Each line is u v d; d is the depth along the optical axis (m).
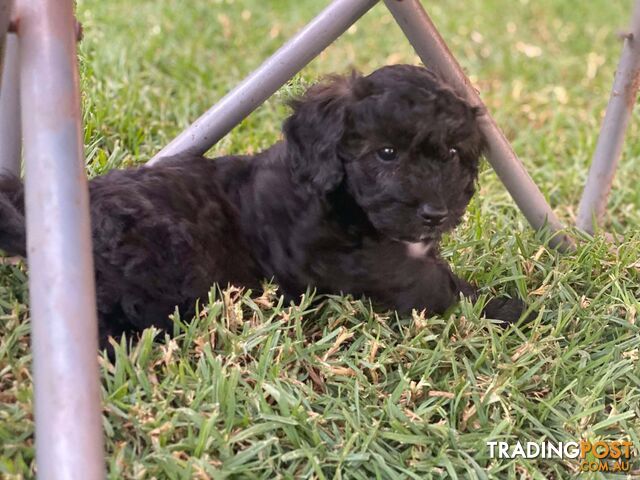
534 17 2.25
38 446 0.95
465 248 1.27
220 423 1.05
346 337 1.12
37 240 0.98
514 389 1.10
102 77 1.55
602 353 1.16
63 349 0.96
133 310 1.11
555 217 1.31
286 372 1.09
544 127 1.66
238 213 1.16
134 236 1.10
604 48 2.07
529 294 1.22
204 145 1.23
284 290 1.16
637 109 1.66
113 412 1.04
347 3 1.21
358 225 1.13
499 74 1.89
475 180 1.16
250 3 2.06
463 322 1.16
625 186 1.51
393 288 1.16
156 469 1.01
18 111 1.16
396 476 1.03
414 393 1.09
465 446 1.06
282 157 1.16
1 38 1.01
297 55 1.21
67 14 1.01
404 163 1.10
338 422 1.08
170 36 1.79
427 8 2.20
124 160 1.34
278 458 1.04
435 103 1.10
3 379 1.05
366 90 1.11
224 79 1.65
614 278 1.22
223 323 1.11
